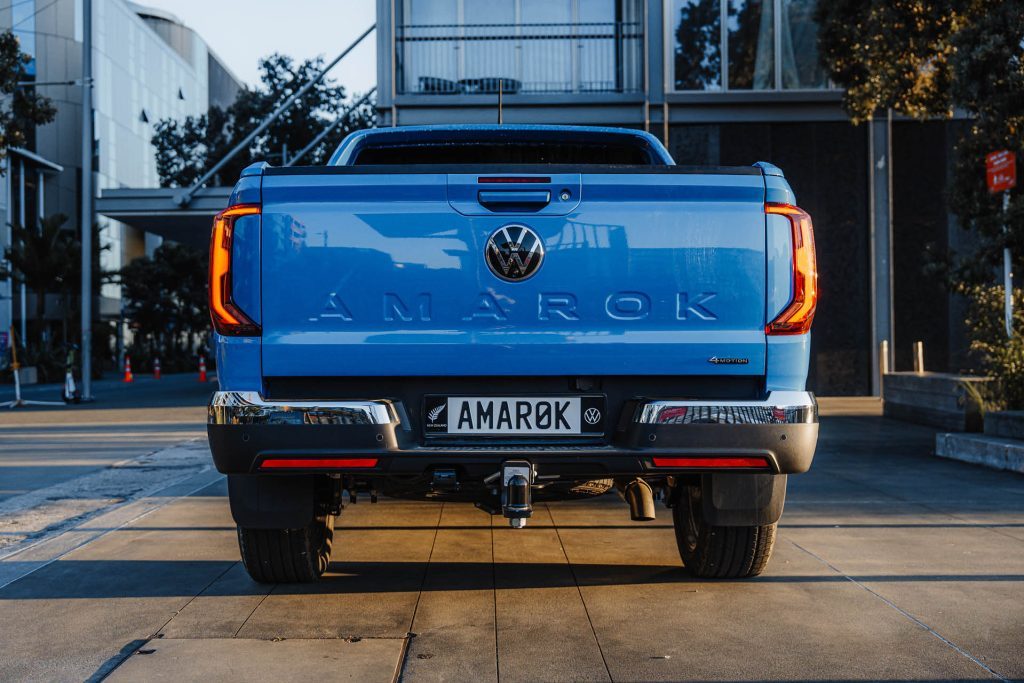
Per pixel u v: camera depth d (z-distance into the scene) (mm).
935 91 12539
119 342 56469
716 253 3359
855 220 17172
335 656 3170
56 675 3029
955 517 5777
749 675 3010
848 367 17203
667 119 17156
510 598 3945
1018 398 9453
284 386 3365
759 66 17109
